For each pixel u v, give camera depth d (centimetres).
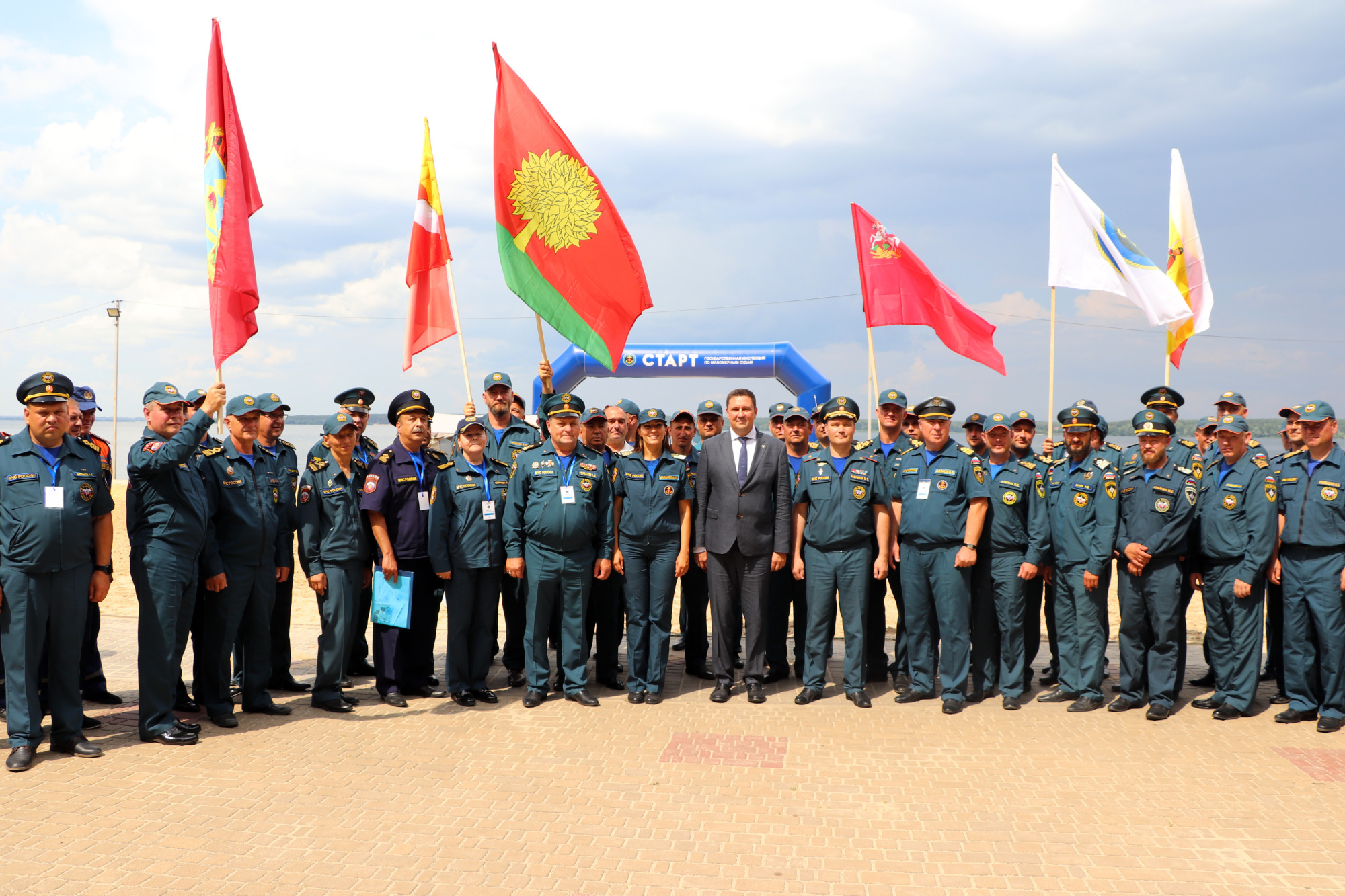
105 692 632
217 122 593
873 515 659
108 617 967
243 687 596
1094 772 483
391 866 363
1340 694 564
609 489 642
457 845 385
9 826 399
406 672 662
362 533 618
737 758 507
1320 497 569
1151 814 423
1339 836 397
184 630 538
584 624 636
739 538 628
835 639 879
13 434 498
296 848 379
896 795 448
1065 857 376
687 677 723
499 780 466
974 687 652
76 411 587
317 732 554
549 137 706
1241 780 469
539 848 382
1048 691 649
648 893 343
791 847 386
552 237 700
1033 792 452
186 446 511
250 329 581
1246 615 595
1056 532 633
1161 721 588
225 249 577
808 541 640
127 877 350
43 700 593
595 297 712
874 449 699
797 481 661
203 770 477
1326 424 571
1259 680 721
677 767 490
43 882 345
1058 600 639
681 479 648
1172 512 589
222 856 371
